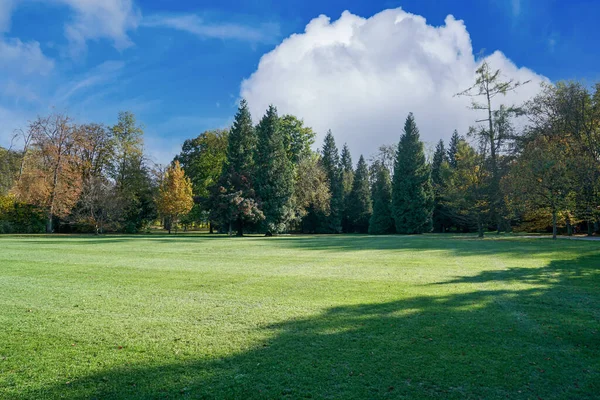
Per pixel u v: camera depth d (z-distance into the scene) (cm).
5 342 516
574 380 397
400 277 1036
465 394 367
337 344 503
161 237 3500
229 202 3962
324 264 1333
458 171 3419
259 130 4309
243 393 372
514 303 727
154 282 967
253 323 600
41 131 3966
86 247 2095
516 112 3281
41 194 3800
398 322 602
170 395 369
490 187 3180
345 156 7044
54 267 1244
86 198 4088
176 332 557
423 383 390
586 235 3088
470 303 726
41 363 446
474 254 1639
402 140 4897
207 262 1400
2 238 3072
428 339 520
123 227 4647
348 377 404
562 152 2311
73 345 505
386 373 414
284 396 365
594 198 2066
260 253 1764
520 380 397
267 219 4116
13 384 394
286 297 787
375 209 5162
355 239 3066
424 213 4697
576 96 2620
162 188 4572
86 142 4303
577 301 743
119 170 4750
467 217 3744
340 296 795
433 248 1981
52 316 644
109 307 706
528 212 2875
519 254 1603
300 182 4609
